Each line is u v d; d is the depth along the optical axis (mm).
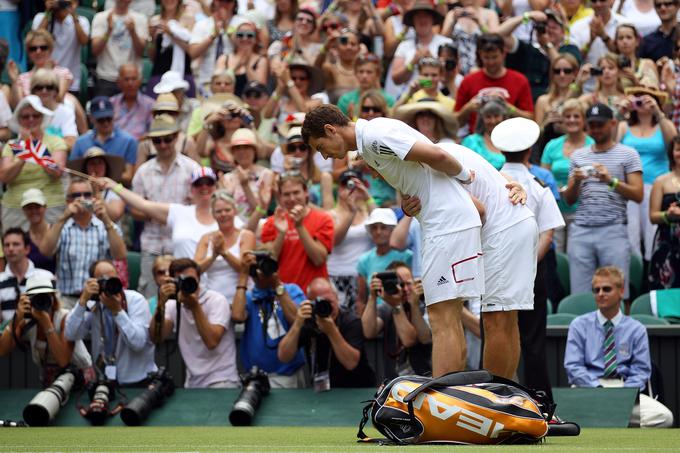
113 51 18828
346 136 8188
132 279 15047
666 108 16125
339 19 17625
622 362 11812
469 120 15539
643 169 15250
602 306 11852
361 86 16156
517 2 18688
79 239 14070
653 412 11141
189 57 18375
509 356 8641
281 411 11305
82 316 11836
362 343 11758
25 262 13820
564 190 14109
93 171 15320
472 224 8188
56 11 18328
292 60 16766
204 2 19844
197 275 12219
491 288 8555
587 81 16844
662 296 13344
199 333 12117
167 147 15094
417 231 13609
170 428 10742
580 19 18062
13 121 16797
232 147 15023
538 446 7031
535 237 8609
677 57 16078
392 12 18266
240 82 17875
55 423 11555
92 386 11719
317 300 11375
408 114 14836
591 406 10852
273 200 15383
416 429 7273
